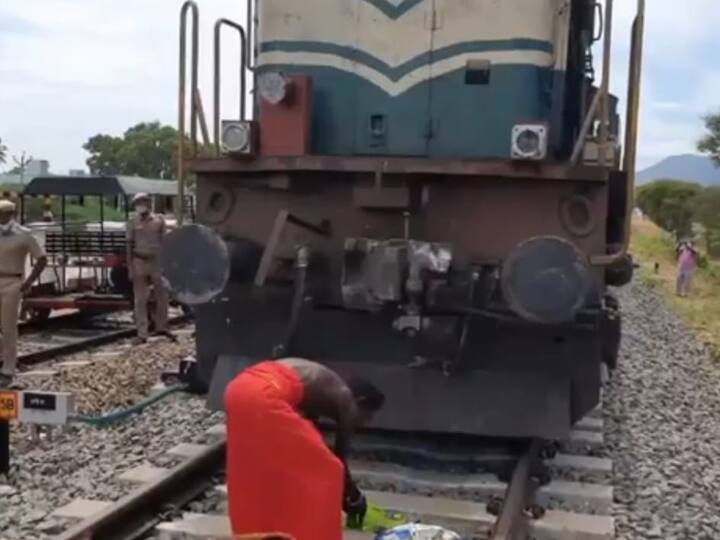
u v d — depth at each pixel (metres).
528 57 6.36
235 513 4.36
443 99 6.48
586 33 7.46
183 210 6.58
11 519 5.28
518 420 6.01
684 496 6.28
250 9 7.12
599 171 5.66
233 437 4.35
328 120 6.66
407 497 5.77
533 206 5.93
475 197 6.01
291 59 6.71
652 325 18.05
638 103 5.95
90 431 7.36
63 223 15.22
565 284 5.32
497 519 5.16
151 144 64.88
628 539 5.36
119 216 18.97
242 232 6.44
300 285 6.09
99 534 4.82
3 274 9.66
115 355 11.42
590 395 6.08
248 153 6.13
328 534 4.29
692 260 26.19
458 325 6.01
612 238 6.20
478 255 6.02
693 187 54.19
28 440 7.04
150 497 5.33
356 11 6.60
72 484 5.96
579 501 5.89
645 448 7.58
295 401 4.38
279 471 4.27
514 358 6.07
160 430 7.38
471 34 6.42
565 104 7.16
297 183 6.28
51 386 9.25
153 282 13.02
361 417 4.81
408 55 6.51
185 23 6.57
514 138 5.64
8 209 9.66
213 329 6.63
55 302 13.73
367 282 5.81
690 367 12.88
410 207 6.00
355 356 6.36
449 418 6.10
